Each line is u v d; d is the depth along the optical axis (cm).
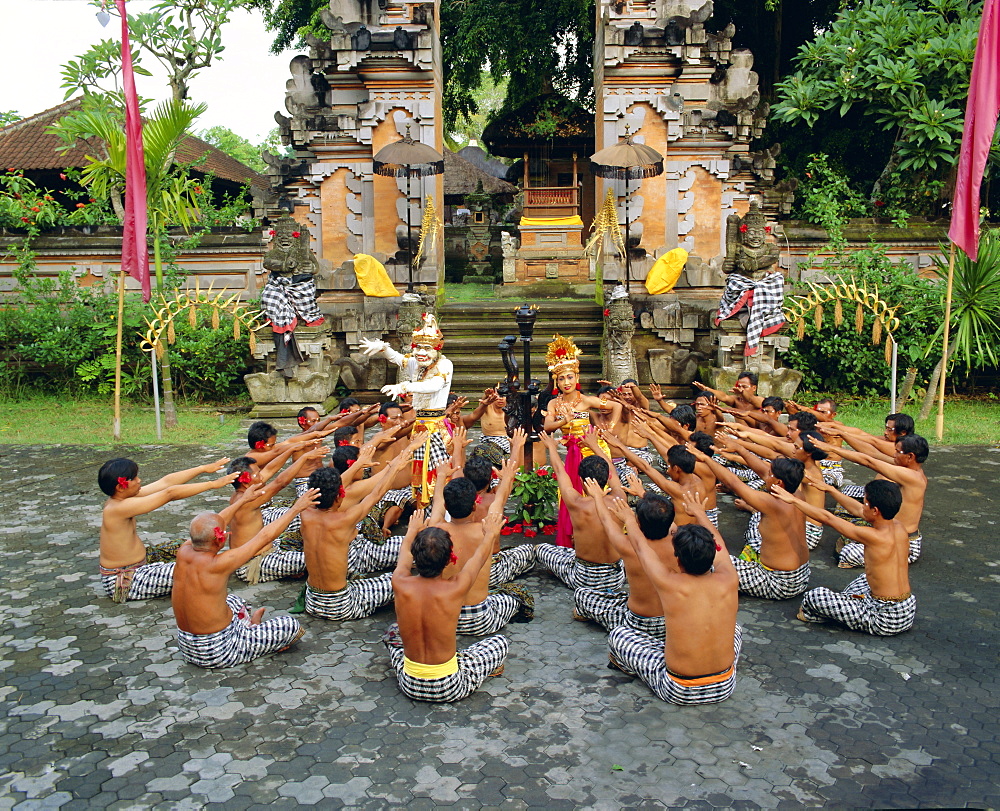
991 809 335
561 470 548
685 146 1210
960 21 1295
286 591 574
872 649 480
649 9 1197
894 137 1500
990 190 1460
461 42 1620
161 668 462
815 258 1282
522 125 1688
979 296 1037
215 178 2052
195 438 1012
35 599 557
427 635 409
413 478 679
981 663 461
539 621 525
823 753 375
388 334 1184
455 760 372
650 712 412
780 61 1744
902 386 1152
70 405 1230
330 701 426
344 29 1177
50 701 426
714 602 401
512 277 1559
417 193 1212
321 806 340
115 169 1012
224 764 370
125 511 544
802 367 1205
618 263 1204
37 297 1323
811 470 636
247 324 1154
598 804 340
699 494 552
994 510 732
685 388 1174
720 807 338
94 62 1262
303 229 1119
